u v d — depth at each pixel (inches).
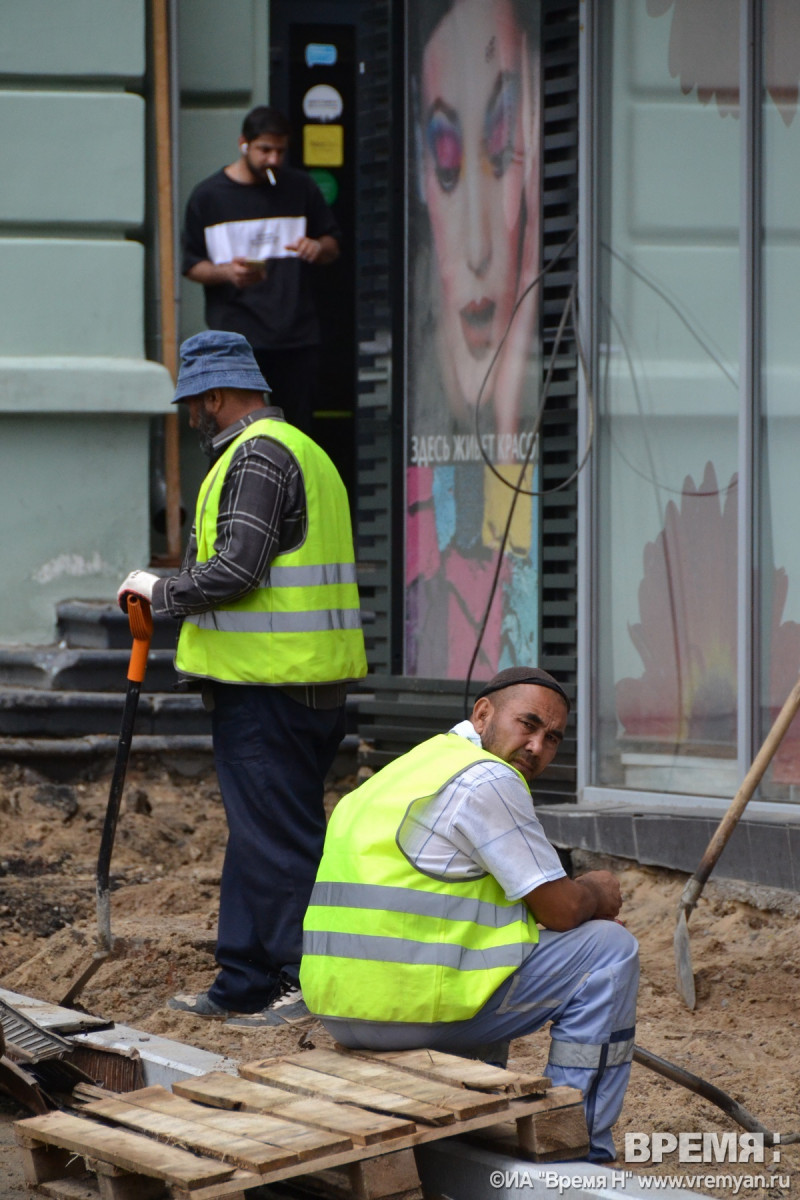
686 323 1011.3
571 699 1056.8
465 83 1113.4
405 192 1160.2
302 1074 553.3
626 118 1033.5
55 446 1291.8
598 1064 557.0
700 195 1002.1
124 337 1307.8
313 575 739.4
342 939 562.9
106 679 1220.5
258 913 740.7
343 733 783.1
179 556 1331.2
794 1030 751.1
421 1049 567.2
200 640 743.7
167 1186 520.4
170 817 1127.0
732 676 991.6
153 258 1359.5
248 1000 751.1
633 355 1039.0
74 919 928.3
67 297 1298.0
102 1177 513.3
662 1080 680.4
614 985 556.7
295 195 1283.2
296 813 743.1
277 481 730.8
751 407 972.6
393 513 1170.6
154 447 1359.5
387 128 1157.7
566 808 987.9
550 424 1069.8
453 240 1128.8
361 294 1181.7
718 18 984.3
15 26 1274.6
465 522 1128.8
